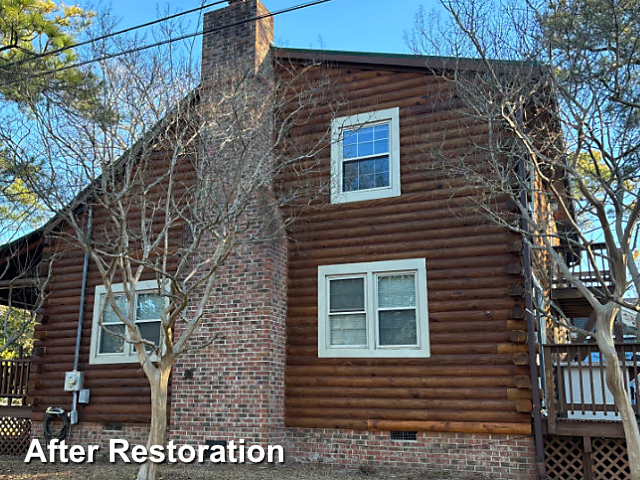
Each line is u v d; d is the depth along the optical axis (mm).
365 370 10453
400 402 10070
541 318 11102
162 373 8633
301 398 10812
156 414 8477
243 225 10625
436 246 10406
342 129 11125
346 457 10305
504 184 9180
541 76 8820
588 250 7230
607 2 8109
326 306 11031
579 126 7848
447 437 9719
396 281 10695
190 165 12180
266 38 12375
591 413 9711
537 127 9680
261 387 10461
